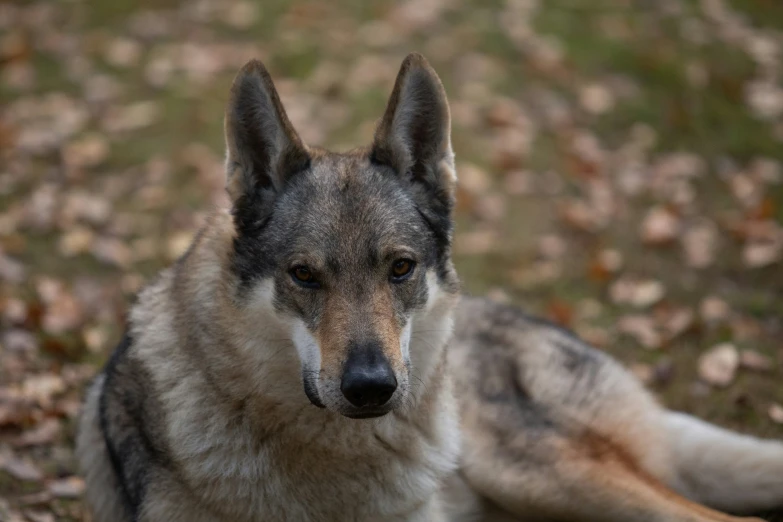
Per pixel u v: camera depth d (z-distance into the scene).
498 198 12.65
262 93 5.75
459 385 7.21
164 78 15.29
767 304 10.36
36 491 7.36
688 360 9.42
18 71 15.20
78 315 9.88
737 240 11.70
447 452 6.27
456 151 13.59
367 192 5.70
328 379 5.21
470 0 17.73
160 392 5.93
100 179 12.84
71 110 14.33
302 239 5.51
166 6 17.42
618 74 15.59
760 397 8.73
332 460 5.81
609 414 7.24
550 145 13.93
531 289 10.88
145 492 5.96
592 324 10.16
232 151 5.73
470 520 7.16
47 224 11.62
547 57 15.80
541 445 6.92
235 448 5.73
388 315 5.43
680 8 17.67
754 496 7.25
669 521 6.47
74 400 8.58
